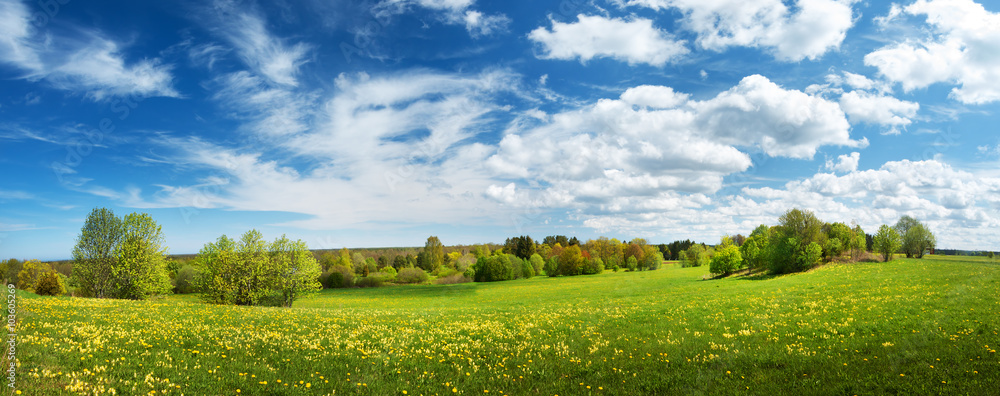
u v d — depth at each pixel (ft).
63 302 76.43
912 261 204.03
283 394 33.83
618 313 95.76
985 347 45.21
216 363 40.06
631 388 40.47
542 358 52.37
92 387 29.78
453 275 383.65
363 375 41.34
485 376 44.19
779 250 245.65
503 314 98.84
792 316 77.97
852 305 85.66
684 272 369.30
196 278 171.01
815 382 39.32
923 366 40.96
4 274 235.81
